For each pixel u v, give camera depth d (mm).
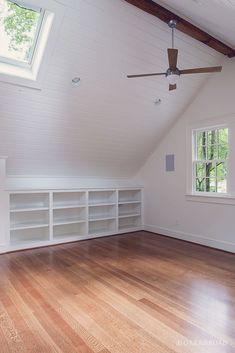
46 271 3340
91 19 2918
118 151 5113
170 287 2863
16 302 2545
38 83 3330
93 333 2061
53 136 4160
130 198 6051
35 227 4531
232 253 4059
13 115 3598
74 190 4797
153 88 4105
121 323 2191
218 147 4348
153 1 2854
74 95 3680
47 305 2486
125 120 4480
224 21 2848
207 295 2670
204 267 3465
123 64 3541
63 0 2641
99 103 3961
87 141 4547
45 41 2959
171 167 5137
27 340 1979
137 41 3326
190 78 4234
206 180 4555
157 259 3811
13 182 4480
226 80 4117
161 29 3299
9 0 2688
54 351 1856
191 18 3057
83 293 2730
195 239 4676
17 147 4074
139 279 3084
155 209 5531
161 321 2215
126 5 2895
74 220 4953
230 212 4098
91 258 3863
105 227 5660
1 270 3375
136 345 1915
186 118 4812
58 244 4629
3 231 4098
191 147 4715
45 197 4734
